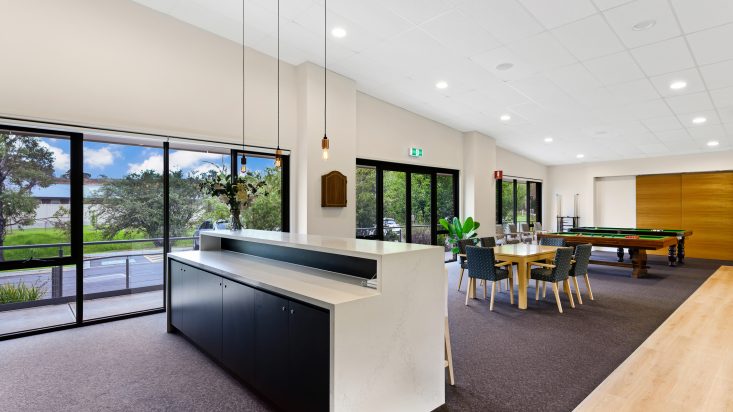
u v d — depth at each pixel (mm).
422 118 7602
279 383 2273
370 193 6836
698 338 3660
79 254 4102
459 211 8625
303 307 2068
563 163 11484
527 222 11359
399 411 2188
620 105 6242
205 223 5023
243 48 5082
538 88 5770
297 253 3094
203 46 4727
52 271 4062
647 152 9555
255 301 2500
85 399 2535
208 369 3014
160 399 2537
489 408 2410
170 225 4746
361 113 6473
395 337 2168
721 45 4164
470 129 8391
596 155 10164
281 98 5477
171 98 4465
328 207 5680
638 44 4262
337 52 5059
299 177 5574
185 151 4852
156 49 4355
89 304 4371
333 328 1853
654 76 5059
